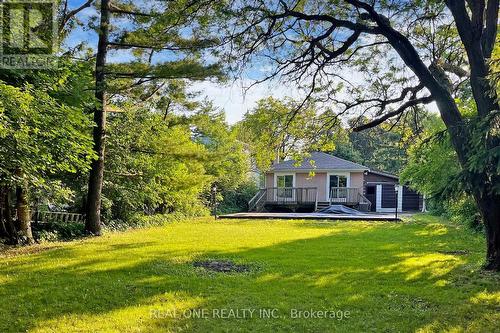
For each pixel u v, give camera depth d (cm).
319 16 734
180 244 974
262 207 2475
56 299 489
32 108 729
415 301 489
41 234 1043
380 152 3625
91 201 1166
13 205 1046
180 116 1403
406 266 693
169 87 1233
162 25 754
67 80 879
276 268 677
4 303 471
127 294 513
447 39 848
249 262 731
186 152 1405
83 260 743
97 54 1084
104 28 1034
